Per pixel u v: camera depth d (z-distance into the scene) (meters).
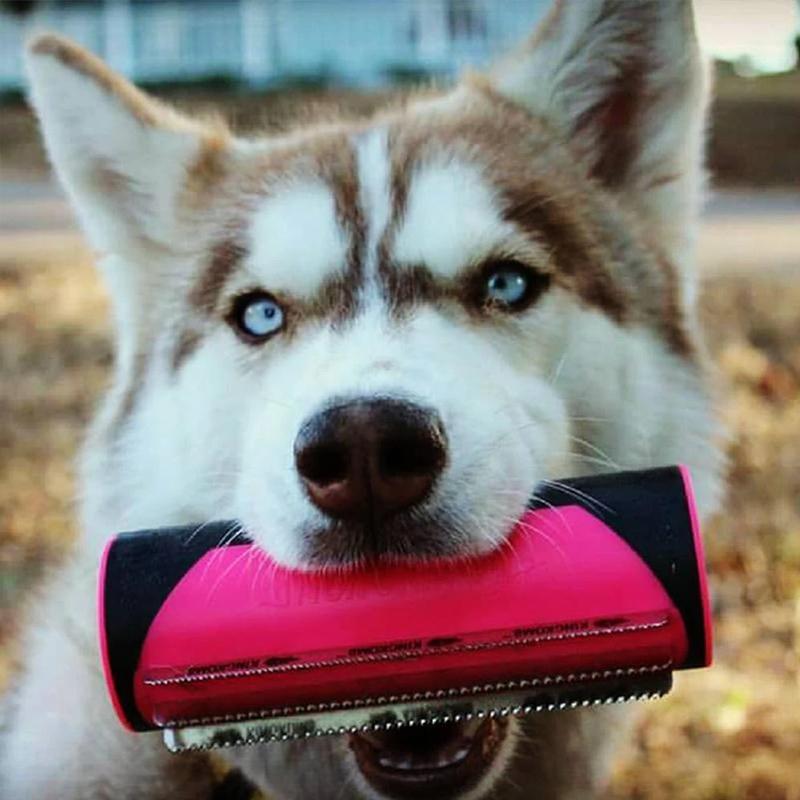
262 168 0.53
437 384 0.43
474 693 0.40
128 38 5.64
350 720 0.40
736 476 1.15
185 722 0.40
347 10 5.47
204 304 0.51
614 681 0.40
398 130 0.52
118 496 0.53
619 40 0.54
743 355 1.54
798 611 0.89
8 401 1.45
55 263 2.36
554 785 0.51
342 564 0.40
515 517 0.41
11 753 0.53
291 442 0.42
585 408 0.49
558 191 0.52
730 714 0.76
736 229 2.74
